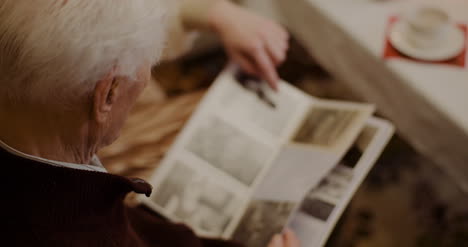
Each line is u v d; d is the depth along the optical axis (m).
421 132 1.11
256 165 1.05
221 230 1.00
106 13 0.51
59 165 0.56
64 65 0.51
